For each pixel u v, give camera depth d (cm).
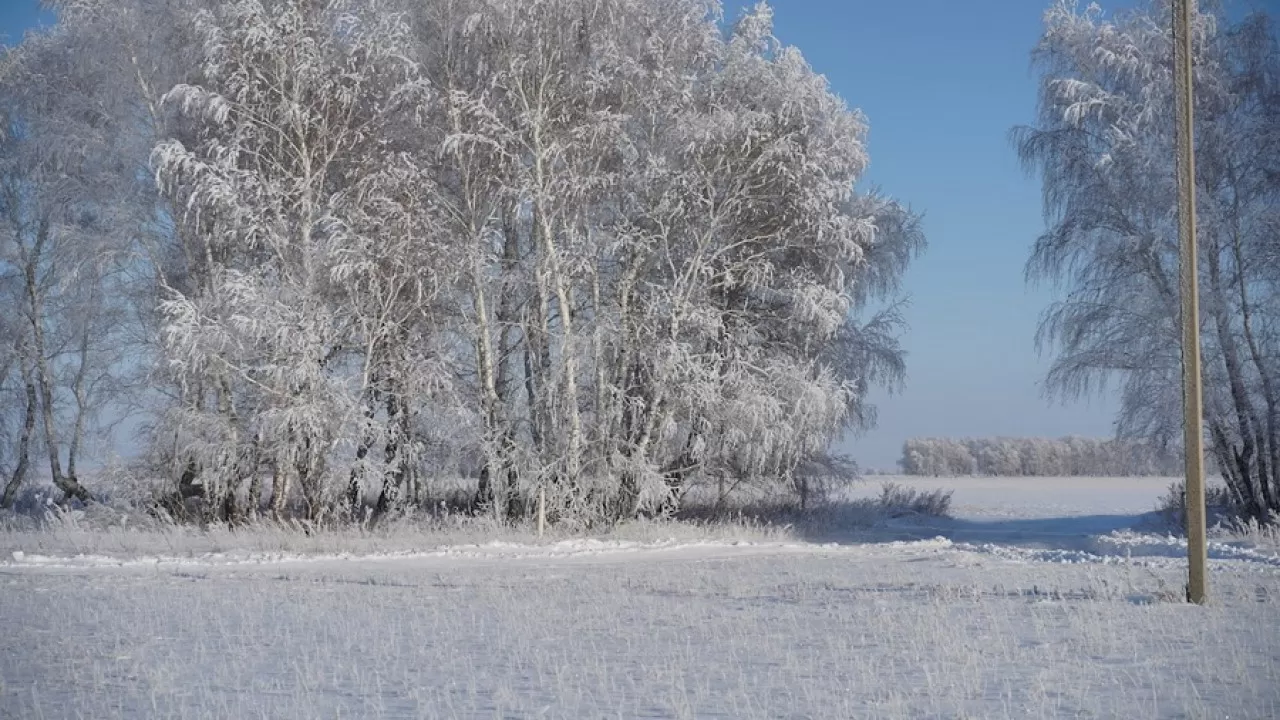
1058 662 950
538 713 752
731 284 3075
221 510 3080
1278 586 1575
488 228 3053
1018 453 14275
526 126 3044
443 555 2458
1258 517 2908
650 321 3092
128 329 3112
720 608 1430
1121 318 2953
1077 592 1551
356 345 2997
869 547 2719
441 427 2978
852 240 3250
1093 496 7138
